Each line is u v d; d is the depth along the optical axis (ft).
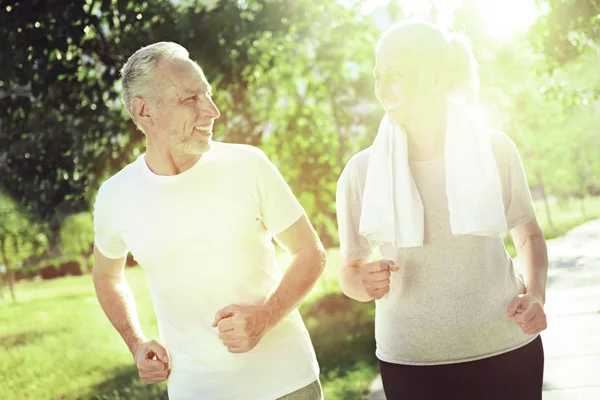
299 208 9.53
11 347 42.50
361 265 10.03
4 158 31.78
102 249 10.04
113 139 32.48
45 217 33.14
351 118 38.81
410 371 9.48
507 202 9.46
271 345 9.29
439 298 9.25
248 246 9.31
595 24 29.58
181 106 9.03
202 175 9.28
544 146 94.32
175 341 9.48
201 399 9.32
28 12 28.45
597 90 38.91
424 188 9.29
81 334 44.60
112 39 30.14
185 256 9.26
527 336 9.45
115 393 27.04
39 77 29.19
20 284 116.88
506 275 9.40
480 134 9.16
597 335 24.18
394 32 9.20
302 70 37.22
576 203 158.20
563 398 18.11
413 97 9.11
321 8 35.22
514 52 36.99
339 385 22.49
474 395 9.41
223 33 30.27
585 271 40.91
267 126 37.47
